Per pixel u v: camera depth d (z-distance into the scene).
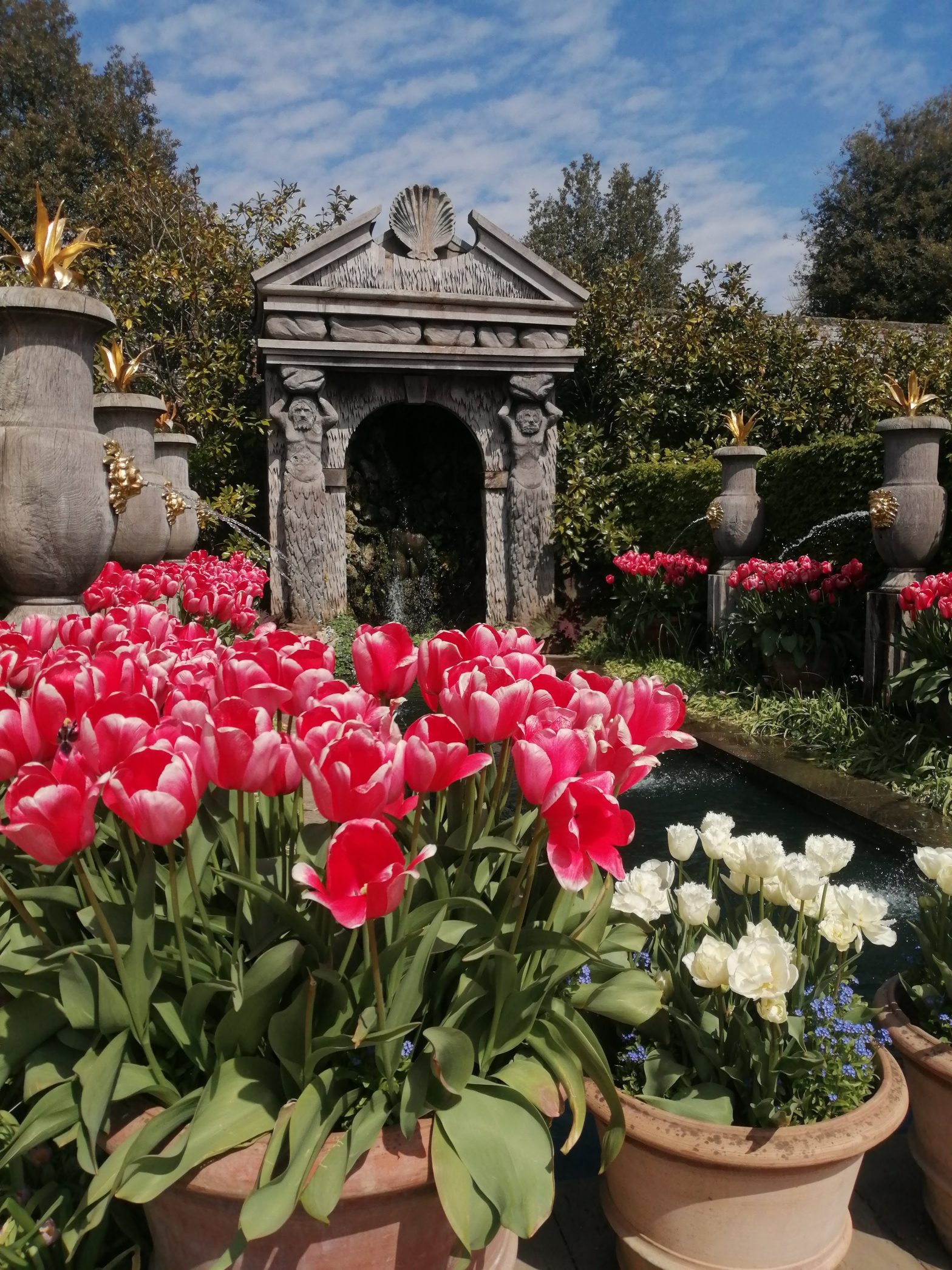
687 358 13.56
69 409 4.26
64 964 1.48
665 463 11.88
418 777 1.36
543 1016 1.67
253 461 13.26
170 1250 1.52
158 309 13.33
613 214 39.16
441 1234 1.51
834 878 4.51
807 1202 1.66
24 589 4.30
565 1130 2.42
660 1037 1.90
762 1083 1.73
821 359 13.70
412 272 11.66
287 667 1.66
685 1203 1.69
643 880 1.98
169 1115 1.38
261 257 14.51
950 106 30.64
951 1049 1.92
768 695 8.16
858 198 30.38
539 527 12.38
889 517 6.64
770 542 9.39
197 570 5.05
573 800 1.27
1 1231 1.63
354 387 11.88
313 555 11.66
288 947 1.38
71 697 1.56
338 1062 1.52
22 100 27.02
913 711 6.25
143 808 1.24
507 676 1.51
